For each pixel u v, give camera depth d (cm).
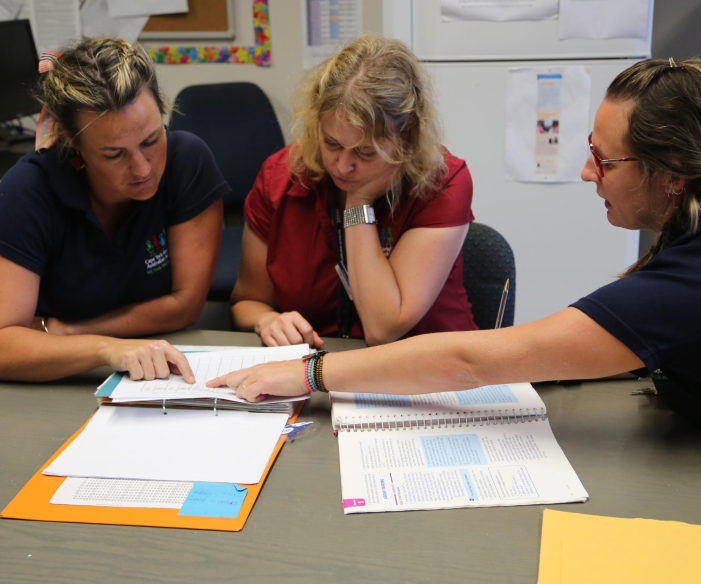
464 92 230
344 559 67
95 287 128
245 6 274
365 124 108
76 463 84
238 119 263
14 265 113
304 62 278
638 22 214
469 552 68
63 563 67
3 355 108
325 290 140
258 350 113
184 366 102
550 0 215
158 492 78
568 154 230
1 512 75
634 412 96
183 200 133
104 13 285
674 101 76
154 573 66
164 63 287
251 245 145
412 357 91
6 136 259
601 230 237
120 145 104
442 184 127
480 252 151
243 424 93
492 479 79
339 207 133
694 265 78
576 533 69
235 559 68
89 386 108
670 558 65
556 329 82
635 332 78
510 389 101
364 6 266
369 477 80
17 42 247
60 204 118
